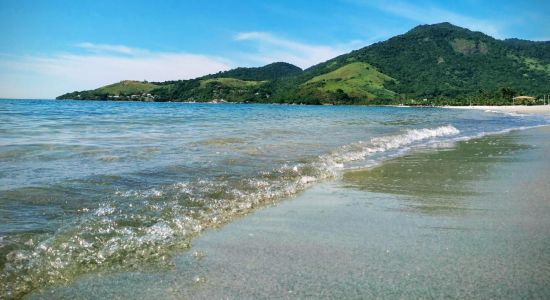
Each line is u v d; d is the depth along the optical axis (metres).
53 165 9.02
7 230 4.79
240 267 4.07
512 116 51.00
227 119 33.41
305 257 4.36
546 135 21.19
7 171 8.14
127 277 3.79
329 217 5.96
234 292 3.52
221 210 6.14
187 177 8.31
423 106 153.00
